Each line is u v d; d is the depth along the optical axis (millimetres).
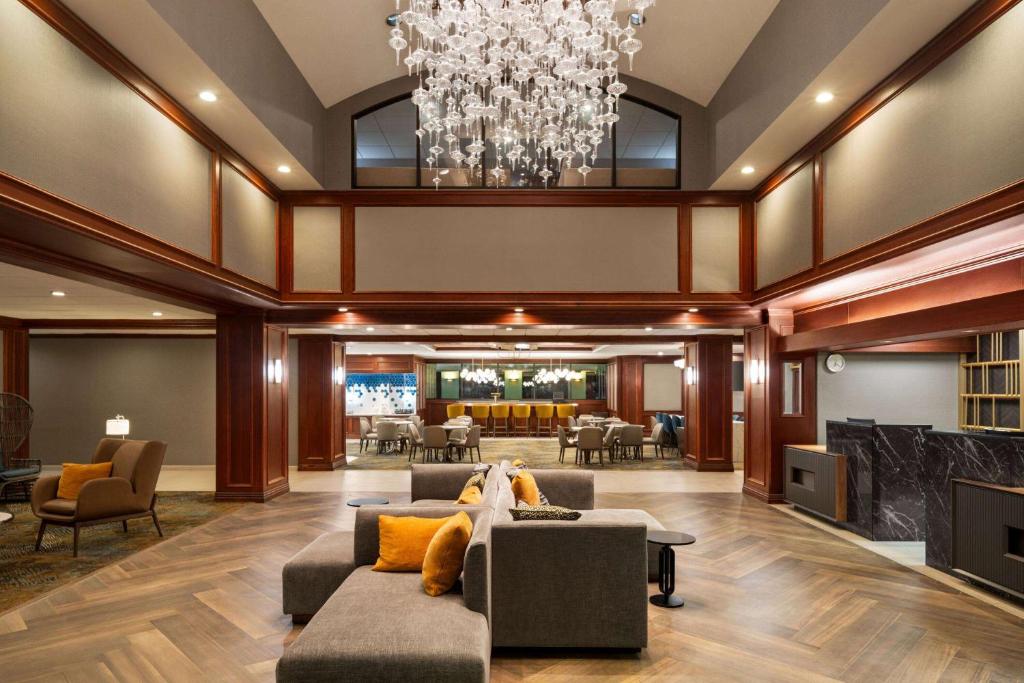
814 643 3922
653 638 4020
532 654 3822
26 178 3848
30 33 3898
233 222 6953
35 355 12422
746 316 8633
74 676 3455
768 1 6289
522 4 5184
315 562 4215
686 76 8086
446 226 8453
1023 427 7617
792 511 7898
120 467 6656
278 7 6309
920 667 3588
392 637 3018
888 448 6414
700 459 11906
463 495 5148
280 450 9172
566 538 3809
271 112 6555
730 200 8477
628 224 8484
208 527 6992
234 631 4074
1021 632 4078
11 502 8922
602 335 12758
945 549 5340
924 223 4828
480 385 23938
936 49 4688
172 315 10344
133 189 5023
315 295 8383
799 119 6211
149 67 5082
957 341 8492
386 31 7488
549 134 6121
